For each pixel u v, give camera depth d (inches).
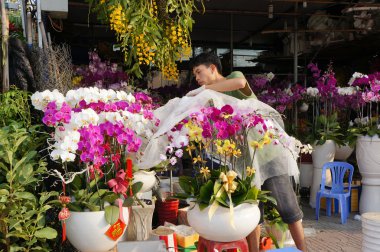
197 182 86.0
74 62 290.7
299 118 255.1
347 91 207.6
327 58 316.2
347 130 205.6
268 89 243.9
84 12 256.1
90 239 81.3
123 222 84.2
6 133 88.8
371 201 192.7
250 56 338.0
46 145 107.3
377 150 187.0
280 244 130.6
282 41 317.7
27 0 153.2
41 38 151.3
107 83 195.0
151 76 253.8
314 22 265.6
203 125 80.4
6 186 83.7
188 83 270.2
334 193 191.0
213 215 79.1
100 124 82.4
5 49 126.0
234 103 92.3
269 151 100.6
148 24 142.6
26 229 81.5
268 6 252.1
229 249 88.6
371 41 255.3
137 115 87.2
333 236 168.1
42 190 99.3
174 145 82.7
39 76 125.6
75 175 86.8
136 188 89.7
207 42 331.3
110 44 278.8
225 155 82.7
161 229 117.7
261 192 85.2
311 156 226.8
